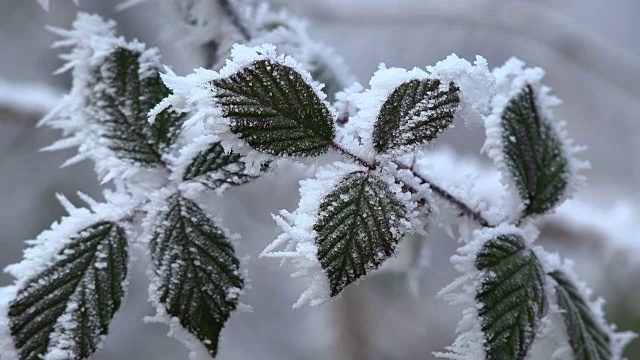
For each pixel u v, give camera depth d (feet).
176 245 1.38
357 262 1.27
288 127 1.28
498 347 1.38
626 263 2.59
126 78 1.46
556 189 1.51
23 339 1.34
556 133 1.54
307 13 4.36
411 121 1.31
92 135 1.45
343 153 1.31
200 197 1.40
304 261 1.26
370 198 1.29
